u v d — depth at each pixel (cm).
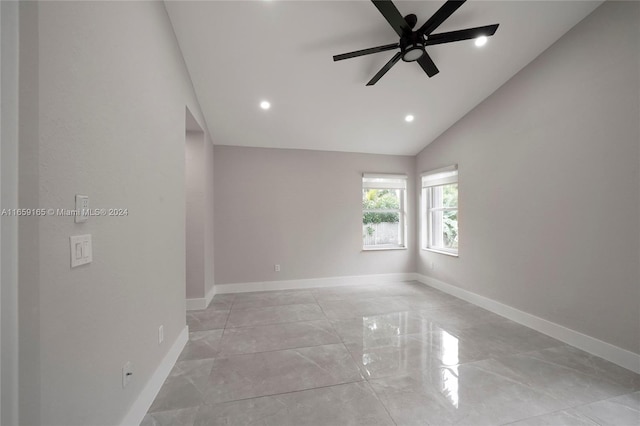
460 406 147
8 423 69
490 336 236
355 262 430
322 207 418
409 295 365
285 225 404
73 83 91
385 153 443
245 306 322
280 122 340
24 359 71
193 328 256
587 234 208
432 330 249
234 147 392
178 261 209
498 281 292
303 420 137
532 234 253
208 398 154
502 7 198
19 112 70
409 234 452
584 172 210
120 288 121
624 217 185
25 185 72
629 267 183
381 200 454
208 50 223
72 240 89
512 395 155
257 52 228
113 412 114
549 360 194
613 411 142
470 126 331
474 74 268
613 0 191
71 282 89
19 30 70
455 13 201
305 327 258
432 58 245
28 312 72
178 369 185
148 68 154
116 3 120
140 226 142
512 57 247
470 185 332
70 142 89
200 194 314
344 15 197
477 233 322
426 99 305
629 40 182
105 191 110
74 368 90
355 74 261
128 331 128
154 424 134
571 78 219
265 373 180
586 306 208
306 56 236
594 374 176
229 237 386
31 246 73
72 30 90
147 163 152
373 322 270
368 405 148
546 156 240
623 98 185
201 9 189
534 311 251
